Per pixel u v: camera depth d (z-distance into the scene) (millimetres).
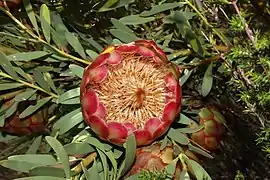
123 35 533
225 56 520
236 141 637
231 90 575
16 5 583
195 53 539
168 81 483
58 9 604
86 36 598
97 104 479
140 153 498
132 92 481
